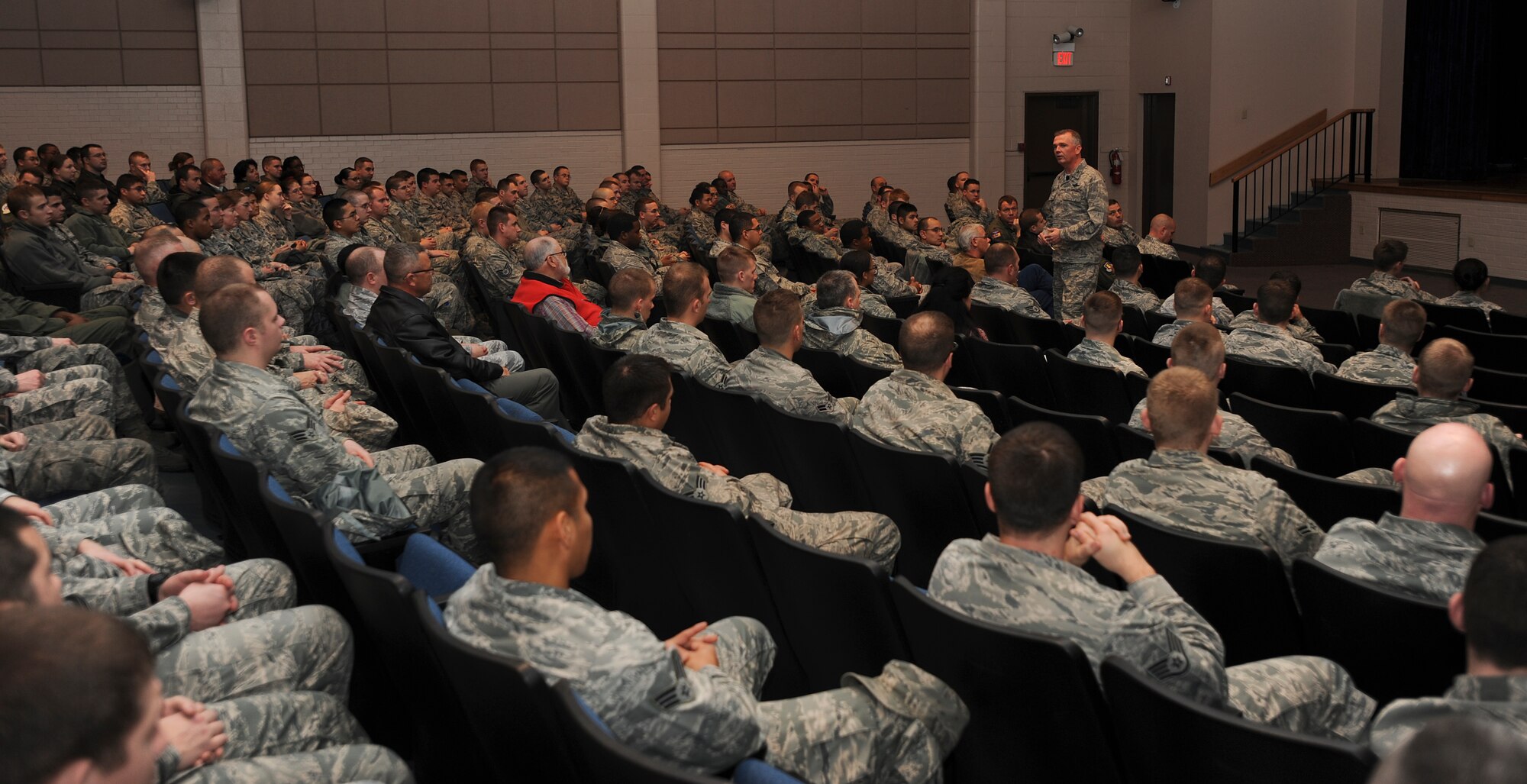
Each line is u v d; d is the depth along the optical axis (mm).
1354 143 13617
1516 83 13492
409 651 2080
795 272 11289
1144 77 15125
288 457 3002
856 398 4719
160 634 2172
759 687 2289
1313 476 3041
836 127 14727
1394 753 882
